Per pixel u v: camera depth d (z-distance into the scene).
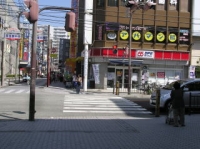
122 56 34.81
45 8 13.24
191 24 37.16
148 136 10.20
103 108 18.84
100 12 35.25
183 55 36.78
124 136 10.12
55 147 8.28
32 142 8.87
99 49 34.91
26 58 82.50
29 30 77.31
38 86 41.62
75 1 41.06
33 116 13.14
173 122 12.70
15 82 53.44
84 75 33.06
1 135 9.88
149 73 36.34
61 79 61.06
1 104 19.58
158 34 36.31
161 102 17.02
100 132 10.73
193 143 9.23
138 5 29.38
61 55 100.25
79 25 41.91
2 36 52.69
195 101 17.02
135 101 22.91
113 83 32.16
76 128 11.39
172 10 36.72
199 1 37.41
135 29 35.53
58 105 19.69
